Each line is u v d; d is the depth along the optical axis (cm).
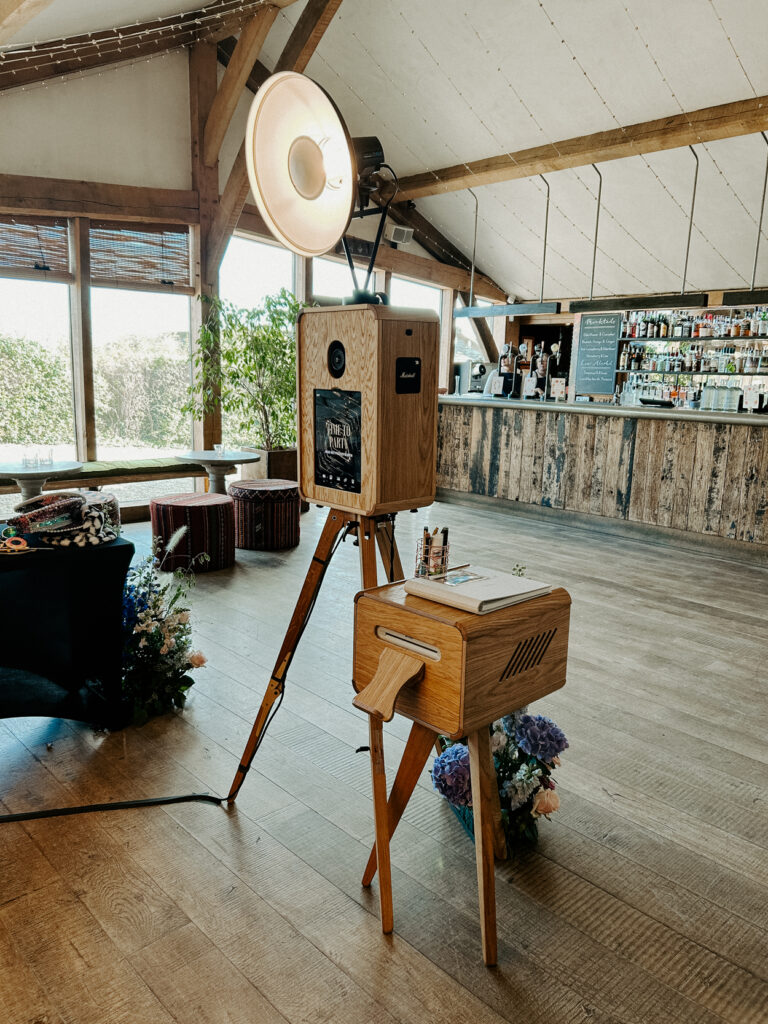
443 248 1027
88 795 234
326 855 208
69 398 665
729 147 695
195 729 278
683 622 407
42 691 277
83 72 611
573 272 988
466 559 530
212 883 195
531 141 751
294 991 162
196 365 698
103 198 637
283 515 539
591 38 601
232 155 747
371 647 177
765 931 183
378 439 185
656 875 203
